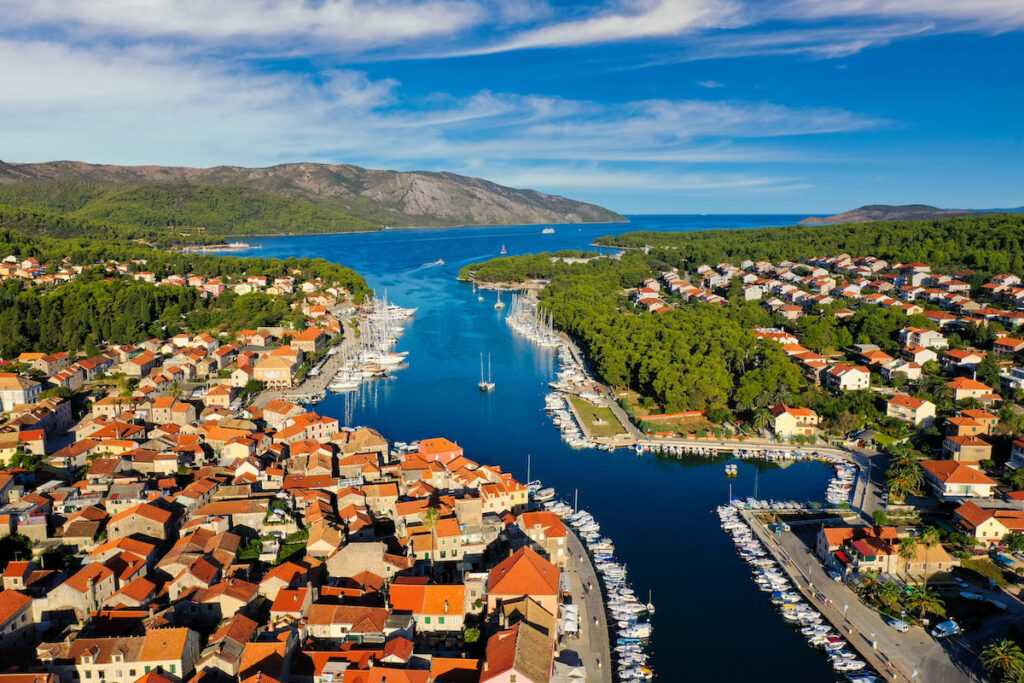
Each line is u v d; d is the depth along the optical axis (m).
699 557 185.00
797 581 171.50
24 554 170.62
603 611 158.75
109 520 184.00
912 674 137.25
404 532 184.88
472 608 150.62
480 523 178.62
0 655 128.88
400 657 126.56
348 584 158.62
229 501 189.25
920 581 167.88
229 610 146.50
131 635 138.50
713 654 145.88
